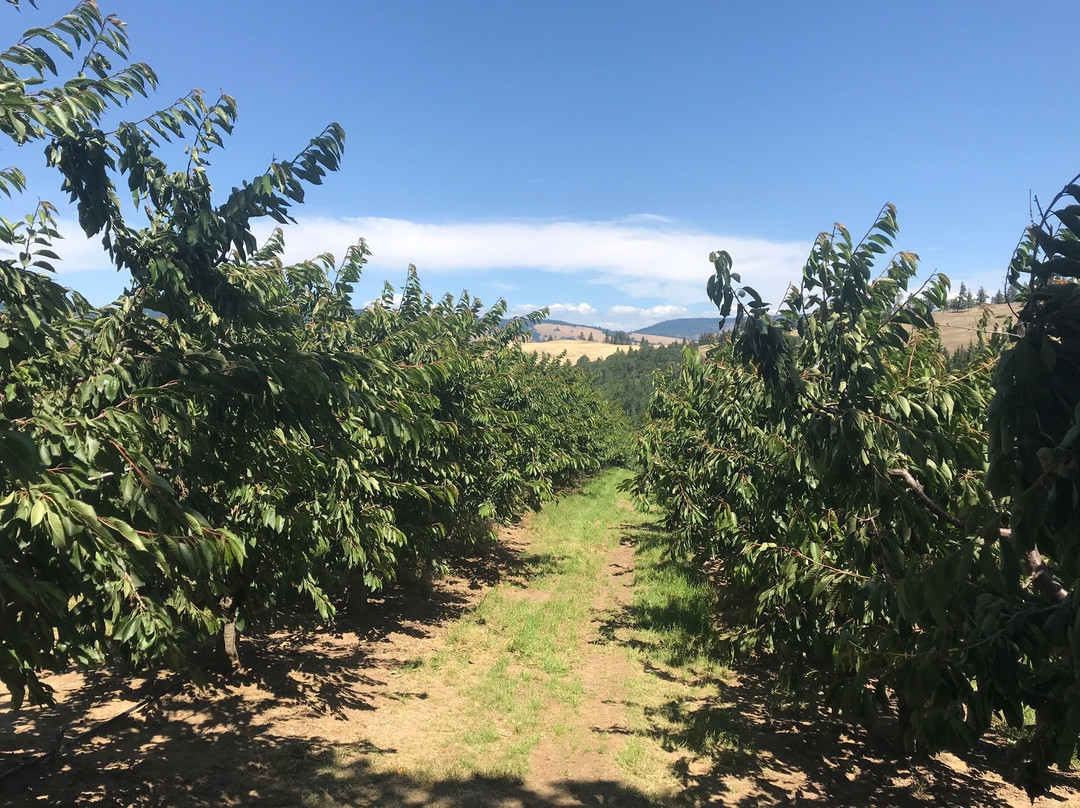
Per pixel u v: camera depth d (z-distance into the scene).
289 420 3.33
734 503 8.70
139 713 6.35
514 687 7.95
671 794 5.52
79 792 4.70
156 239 3.25
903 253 4.46
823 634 5.61
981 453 4.04
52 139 3.08
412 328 8.38
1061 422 1.82
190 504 4.04
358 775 5.55
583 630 10.46
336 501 6.28
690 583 13.28
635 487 12.33
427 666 8.52
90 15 3.06
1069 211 1.77
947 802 5.36
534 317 15.63
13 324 2.93
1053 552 1.92
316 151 3.18
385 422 3.52
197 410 3.44
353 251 9.19
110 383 2.85
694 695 7.87
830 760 6.19
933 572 2.00
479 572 14.09
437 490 7.64
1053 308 1.81
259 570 5.04
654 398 12.70
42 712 6.25
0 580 2.01
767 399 5.40
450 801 5.24
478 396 11.05
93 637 3.33
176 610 3.59
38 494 2.07
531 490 14.91
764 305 2.92
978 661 2.23
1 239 3.22
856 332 3.48
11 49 2.96
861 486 3.25
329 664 8.28
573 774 5.88
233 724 6.33
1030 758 2.41
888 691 6.88
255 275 5.29
